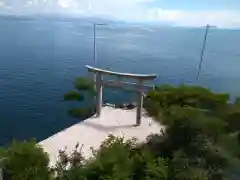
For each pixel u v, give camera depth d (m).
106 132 13.20
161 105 11.52
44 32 117.25
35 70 39.09
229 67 45.66
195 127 7.64
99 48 73.62
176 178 6.88
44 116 19.69
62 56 55.47
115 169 7.00
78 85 17.86
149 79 13.41
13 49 62.22
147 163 7.25
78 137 12.59
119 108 16.72
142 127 13.76
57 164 8.24
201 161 7.11
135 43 91.88
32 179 7.23
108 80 14.60
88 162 7.71
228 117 8.23
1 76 34.28
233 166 7.04
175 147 7.69
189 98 10.46
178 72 42.41
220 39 89.81
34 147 8.24
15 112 20.64
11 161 7.53
